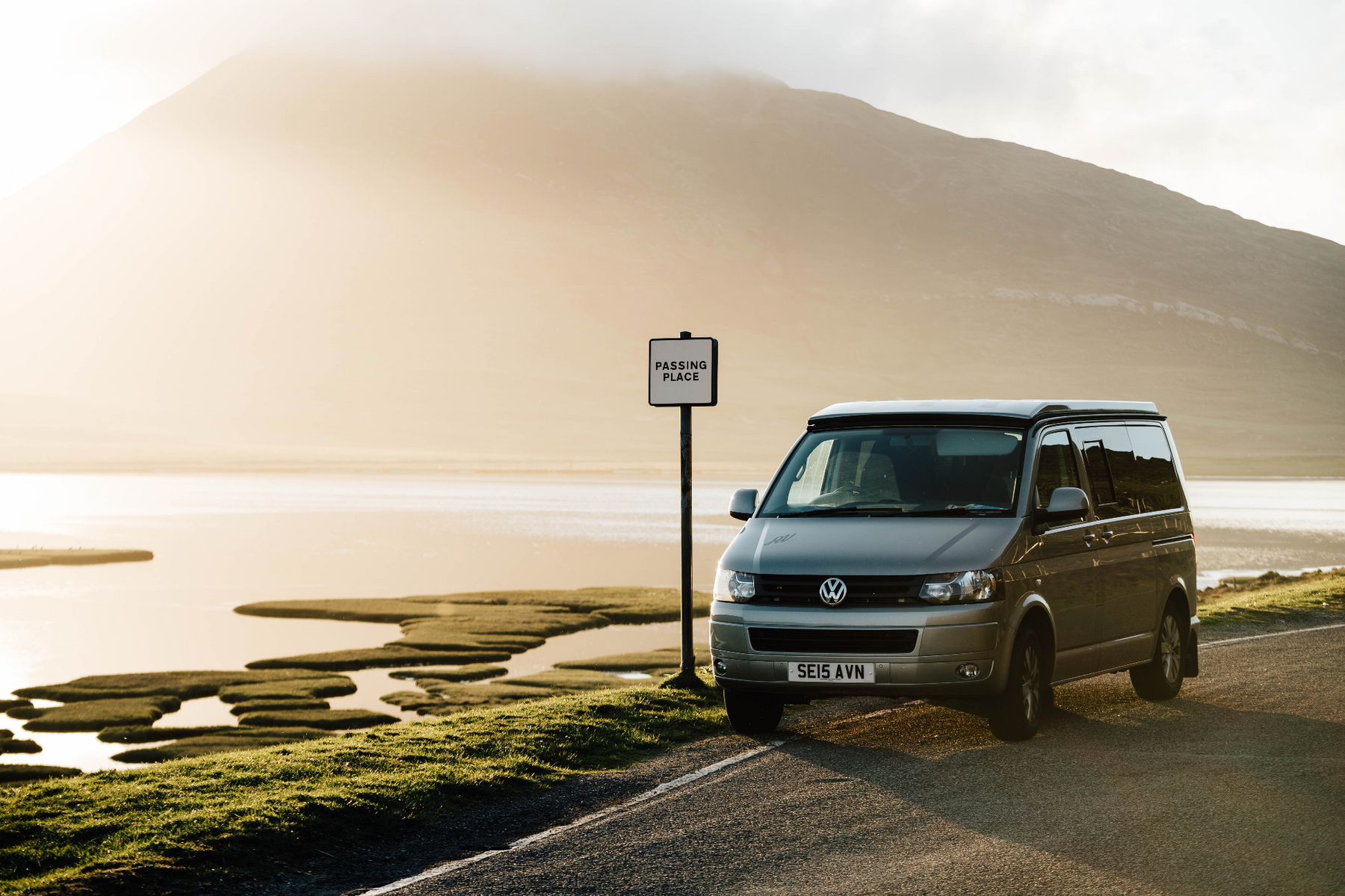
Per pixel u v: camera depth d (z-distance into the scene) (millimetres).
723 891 5629
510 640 27172
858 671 8211
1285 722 9500
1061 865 5918
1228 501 84438
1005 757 8297
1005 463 9109
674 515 68125
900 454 9391
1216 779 7605
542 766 8305
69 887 5562
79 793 7344
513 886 5750
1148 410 11375
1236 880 5684
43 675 24391
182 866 5949
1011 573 8477
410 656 25422
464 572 42031
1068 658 9211
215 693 22141
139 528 60906
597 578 40000
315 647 27516
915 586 8195
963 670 8133
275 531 58688
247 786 7543
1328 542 50094
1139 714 9961
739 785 7699
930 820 6758
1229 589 26859
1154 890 5543
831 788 7547
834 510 9141
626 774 8141
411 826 6914
